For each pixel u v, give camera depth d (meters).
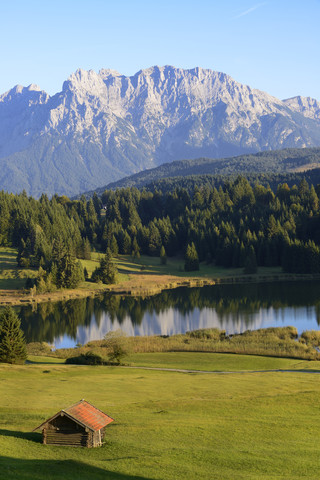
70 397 52.66
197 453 35.91
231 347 89.31
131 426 42.00
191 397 52.97
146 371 70.06
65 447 36.19
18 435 38.59
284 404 49.50
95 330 123.62
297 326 115.19
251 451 36.62
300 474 32.59
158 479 31.30
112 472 31.89
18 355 74.06
